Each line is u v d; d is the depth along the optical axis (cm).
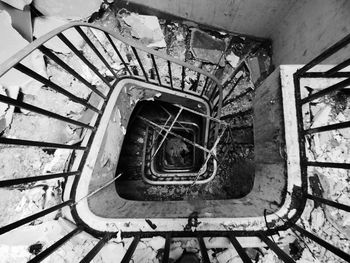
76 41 236
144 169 355
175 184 323
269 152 188
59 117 137
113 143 228
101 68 242
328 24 198
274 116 180
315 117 176
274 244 137
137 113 343
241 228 156
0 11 193
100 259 147
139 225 156
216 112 309
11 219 166
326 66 194
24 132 191
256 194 199
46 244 158
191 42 295
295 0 241
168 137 478
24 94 198
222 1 254
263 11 264
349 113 179
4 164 179
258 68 305
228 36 309
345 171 169
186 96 286
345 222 159
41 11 222
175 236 153
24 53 104
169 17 287
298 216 159
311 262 152
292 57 258
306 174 162
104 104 205
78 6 229
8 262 156
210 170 322
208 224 157
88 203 169
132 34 270
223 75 304
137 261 146
